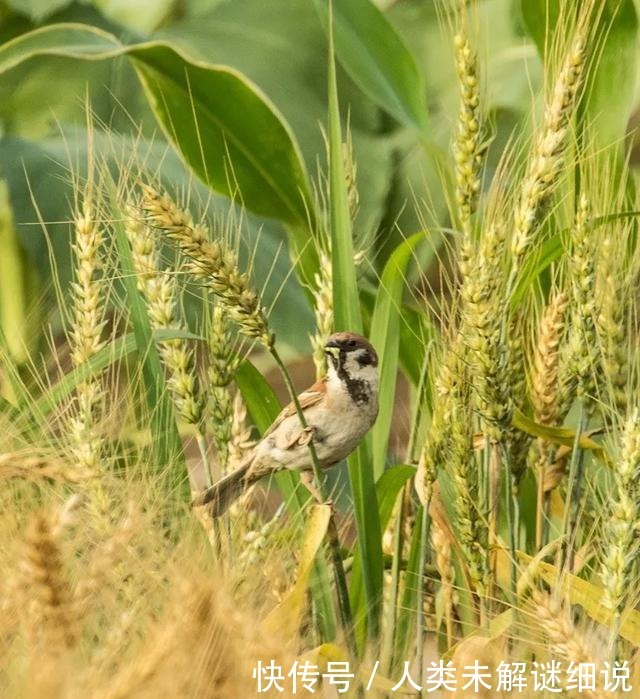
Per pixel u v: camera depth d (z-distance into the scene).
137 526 5.91
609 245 7.89
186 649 5.32
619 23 9.28
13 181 13.51
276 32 17.44
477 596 7.64
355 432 7.98
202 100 9.47
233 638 5.65
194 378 7.46
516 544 7.77
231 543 7.34
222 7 17.59
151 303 7.62
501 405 7.19
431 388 8.11
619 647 7.07
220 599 5.66
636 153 11.33
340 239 7.89
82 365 7.38
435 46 16.94
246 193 9.56
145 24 18.17
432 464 7.37
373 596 7.36
